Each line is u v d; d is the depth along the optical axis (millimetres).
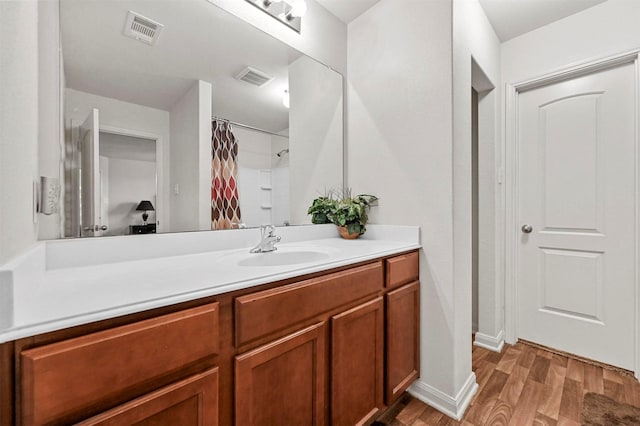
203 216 1287
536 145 2023
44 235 867
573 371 1686
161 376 583
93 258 948
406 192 1556
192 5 1236
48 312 488
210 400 657
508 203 2084
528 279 2061
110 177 1030
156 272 824
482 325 2062
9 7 463
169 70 1184
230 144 1391
